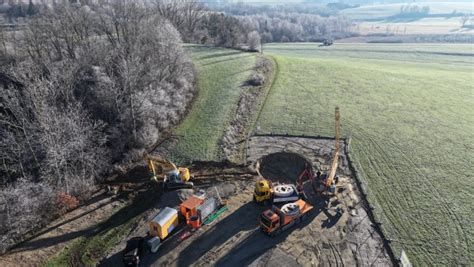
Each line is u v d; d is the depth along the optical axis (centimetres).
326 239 3014
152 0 10350
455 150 4325
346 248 2922
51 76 4503
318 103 5781
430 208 3362
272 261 2797
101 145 4456
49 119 3775
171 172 3659
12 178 4031
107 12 8488
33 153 3931
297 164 4244
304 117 5297
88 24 7231
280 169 4181
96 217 3394
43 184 3641
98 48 5953
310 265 2762
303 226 3162
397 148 4412
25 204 3281
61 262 2897
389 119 5206
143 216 3394
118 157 4503
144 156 4447
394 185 3716
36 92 3869
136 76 5138
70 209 3503
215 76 6812
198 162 4244
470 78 7281
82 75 5291
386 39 16838
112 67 5669
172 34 6338
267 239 3025
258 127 5022
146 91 5094
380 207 3394
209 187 3753
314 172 3966
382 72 7544
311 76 7069
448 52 11756
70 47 6519
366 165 4084
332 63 8294
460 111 5462
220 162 4216
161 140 4797
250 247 2944
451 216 3256
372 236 3045
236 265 2781
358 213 3325
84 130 4203
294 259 2812
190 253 2916
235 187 3750
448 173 3881
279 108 5594
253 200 3512
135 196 3697
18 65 4834
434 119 5191
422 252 2884
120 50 5650
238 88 6247
